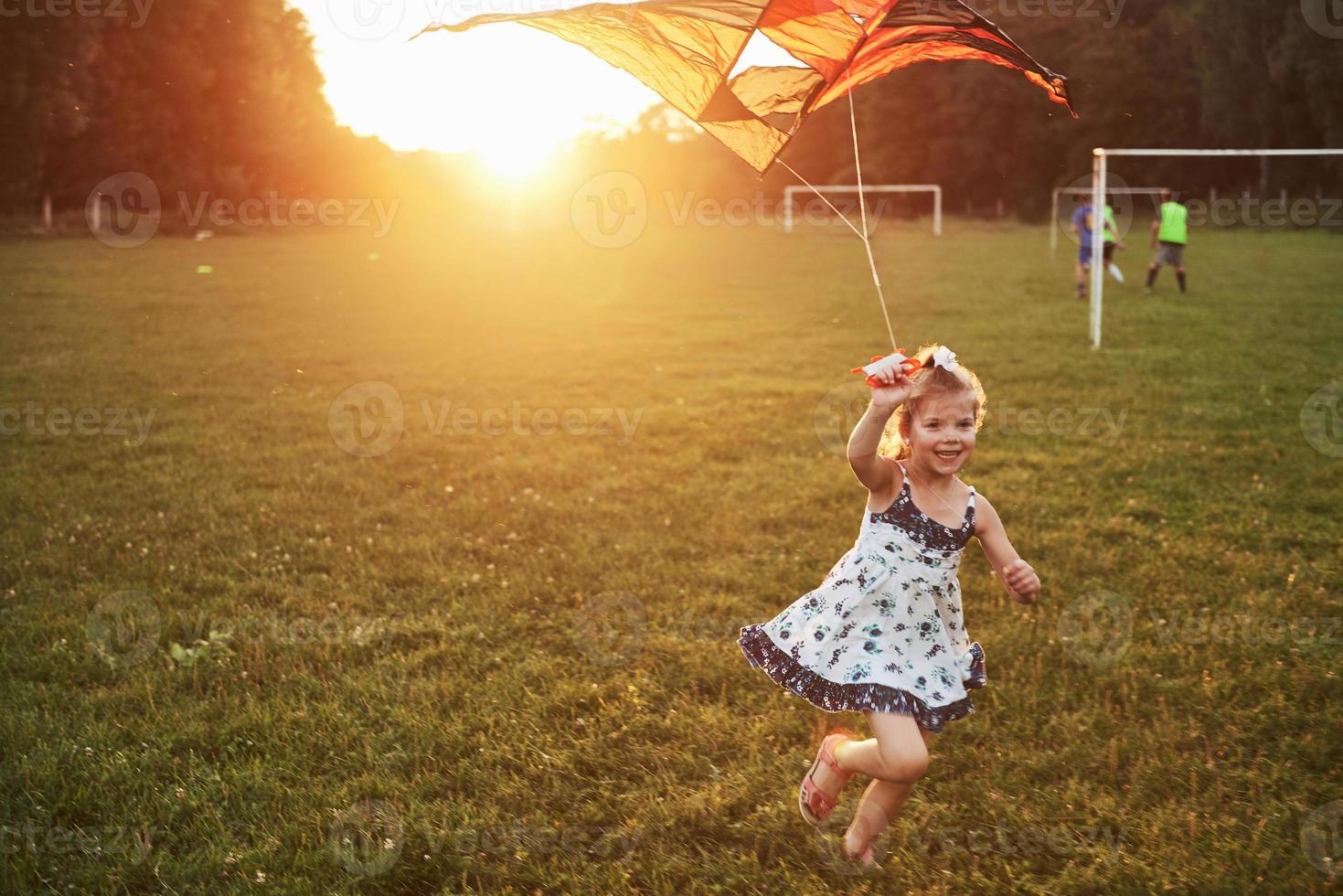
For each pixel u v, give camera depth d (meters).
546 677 3.74
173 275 19.64
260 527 5.48
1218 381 8.93
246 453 7.04
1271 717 3.36
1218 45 38.97
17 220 30.97
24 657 3.85
